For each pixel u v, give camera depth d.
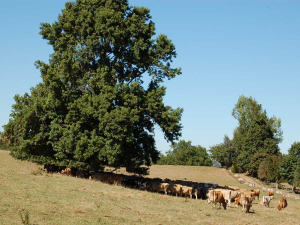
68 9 35.56
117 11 34.09
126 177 35.25
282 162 57.81
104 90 30.94
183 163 119.06
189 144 122.94
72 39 33.53
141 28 34.69
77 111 30.58
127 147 34.34
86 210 16.19
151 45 35.38
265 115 84.06
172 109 33.00
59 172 36.12
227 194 27.02
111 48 34.94
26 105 33.56
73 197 18.86
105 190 23.48
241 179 65.19
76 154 29.73
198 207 22.78
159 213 18.41
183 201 24.89
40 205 15.72
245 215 22.11
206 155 120.25
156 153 37.06
